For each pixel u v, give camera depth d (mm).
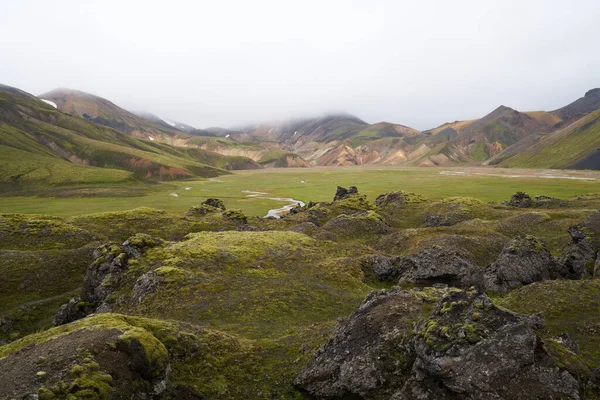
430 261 60562
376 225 105000
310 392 26547
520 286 53906
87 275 59719
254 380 28797
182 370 27703
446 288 34656
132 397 21938
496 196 177250
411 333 25922
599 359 30391
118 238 96500
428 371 22062
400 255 78000
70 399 19672
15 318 55781
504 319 22906
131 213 113625
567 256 59719
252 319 44500
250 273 60219
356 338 27828
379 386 24328
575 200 124750
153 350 24297
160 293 51156
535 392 20359
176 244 70625
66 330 26594
